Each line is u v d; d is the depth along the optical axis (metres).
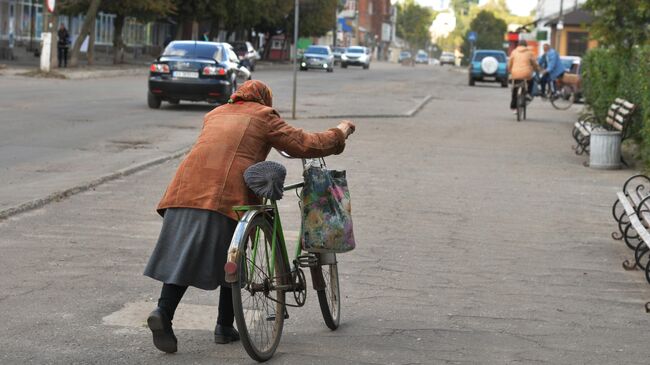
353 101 52.03
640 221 14.34
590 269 14.31
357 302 11.95
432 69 143.88
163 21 97.62
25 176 21.00
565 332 10.85
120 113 37.91
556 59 59.19
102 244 14.67
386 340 10.30
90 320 10.61
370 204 19.33
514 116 46.00
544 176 24.61
